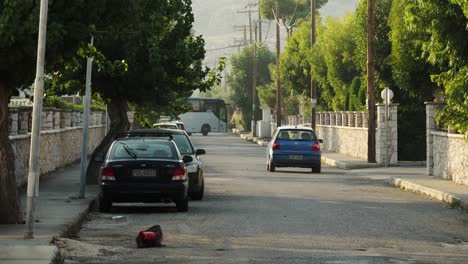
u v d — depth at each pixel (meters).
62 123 65.12
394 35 68.25
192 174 40.12
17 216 28.28
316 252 23.73
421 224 31.52
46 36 25.59
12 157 28.36
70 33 26.84
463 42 34.75
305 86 133.38
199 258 22.34
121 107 49.34
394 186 51.47
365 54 80.31
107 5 27.97
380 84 78.56
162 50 46.53
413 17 35.84
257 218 32.81
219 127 196.50
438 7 34.66
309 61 113.88
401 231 29.28
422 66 67.50
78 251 23.17
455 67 35.34
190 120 195.00
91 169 47.94
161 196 34.47
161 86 48.53
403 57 67.75
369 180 56.78
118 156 35.00
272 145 65.25
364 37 80.00
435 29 34.94
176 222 31.28
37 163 24.28
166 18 45.72
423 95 69.88
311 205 38.56
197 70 50.22
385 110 71.56
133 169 34.44
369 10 73.00
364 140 81.50
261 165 74.81
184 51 46.97
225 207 37.31
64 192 41.72
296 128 65.81
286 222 31.50
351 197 43.28
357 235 27.91
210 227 29.75
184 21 48.06
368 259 22.45
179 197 34.66
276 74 139.12
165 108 89.94
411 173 61.50
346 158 82.94
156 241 24.56
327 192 46.38
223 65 51.94
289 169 70.31
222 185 50.91
